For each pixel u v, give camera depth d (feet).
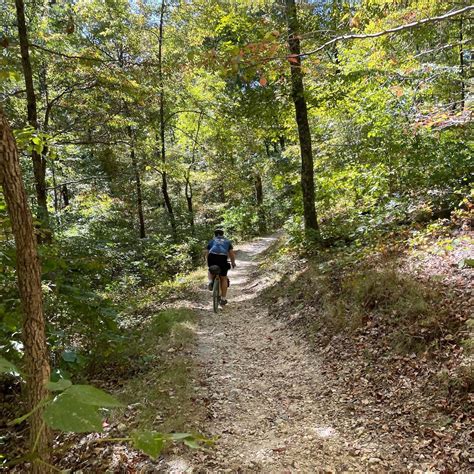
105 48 48.06
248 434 13.53
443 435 12.06
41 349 5.14
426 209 28.07
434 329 16.25
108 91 30.17
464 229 23.89
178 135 65.87
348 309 21.04
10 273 12.75
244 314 28.32
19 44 25.22
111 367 18.85
